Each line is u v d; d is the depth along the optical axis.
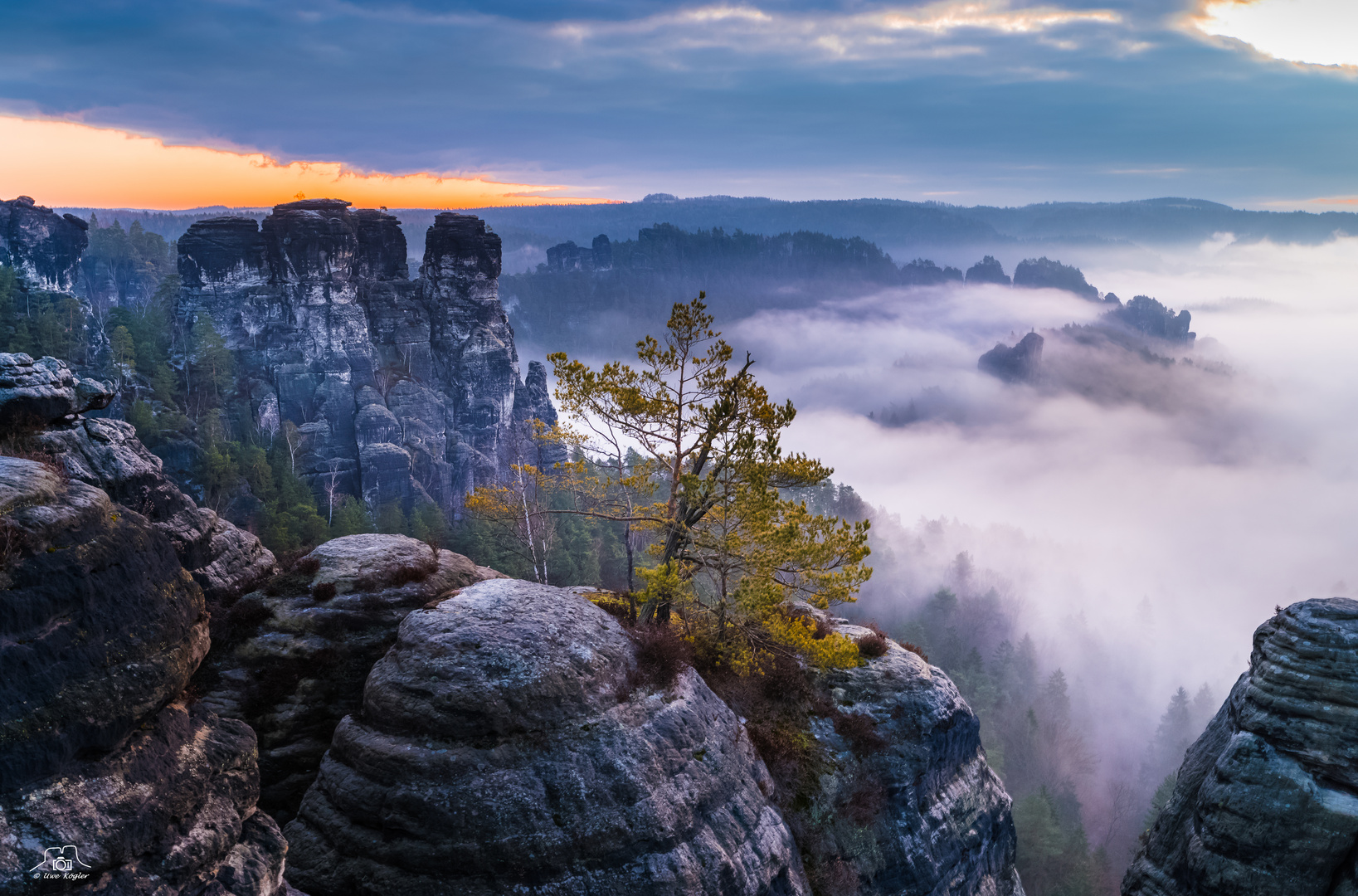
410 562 26.39
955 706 29.95
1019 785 101.56
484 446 152.12
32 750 10.07
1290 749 23.59
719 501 26.36
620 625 23.88
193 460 105.75
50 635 10.61
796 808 24.69
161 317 144.75
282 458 112.88
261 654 23.20
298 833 19.38
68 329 123.25
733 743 23.41
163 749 12.18
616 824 18.83
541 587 23.77
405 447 138.12
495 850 18.09
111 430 23.20
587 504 30.81
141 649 11.86
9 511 10.88
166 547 13.16
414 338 151.00
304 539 91.31
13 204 173.62
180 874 11.72
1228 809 24.02
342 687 23.23
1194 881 24.81
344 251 141.25
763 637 26.92
